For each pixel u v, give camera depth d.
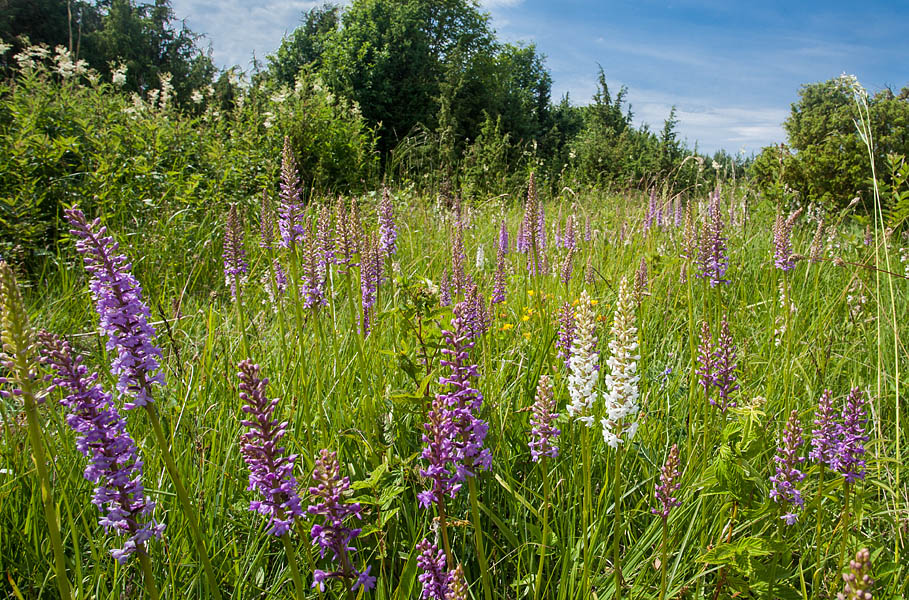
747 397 3.33
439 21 40.84
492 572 2.68
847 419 2.36
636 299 3.99
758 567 2.24
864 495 2.47
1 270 1.49
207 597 2.42
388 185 13.49
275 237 4.94
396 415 3.35
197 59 40.41
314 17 46.84
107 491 1.73
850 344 4.77
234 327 4.85
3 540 2.45
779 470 2.43
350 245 3.45
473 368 1.98
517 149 19.92
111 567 2.45
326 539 1.78
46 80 10.81
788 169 12.65
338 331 4.50
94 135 8.62
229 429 3.23
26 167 6.98
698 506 2.79
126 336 1.77
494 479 2.99
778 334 4.79
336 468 1.79
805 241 8.42
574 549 2.58
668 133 22.44
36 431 1.57
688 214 4.68
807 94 14.16
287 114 13.19
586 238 7.71
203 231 7.64
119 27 40.81
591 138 26.19
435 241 8.15
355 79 34.12
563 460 3.24
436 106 35.50
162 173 8.82
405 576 2.15
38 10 35.59
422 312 3.35
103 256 1.75
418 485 2.79
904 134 11.77
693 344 3.25
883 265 5.74
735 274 6.54
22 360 1.53
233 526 2.74
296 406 3.30
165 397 3.48
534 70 57.41
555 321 4.36
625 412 2.12
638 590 2.46
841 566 2.35
